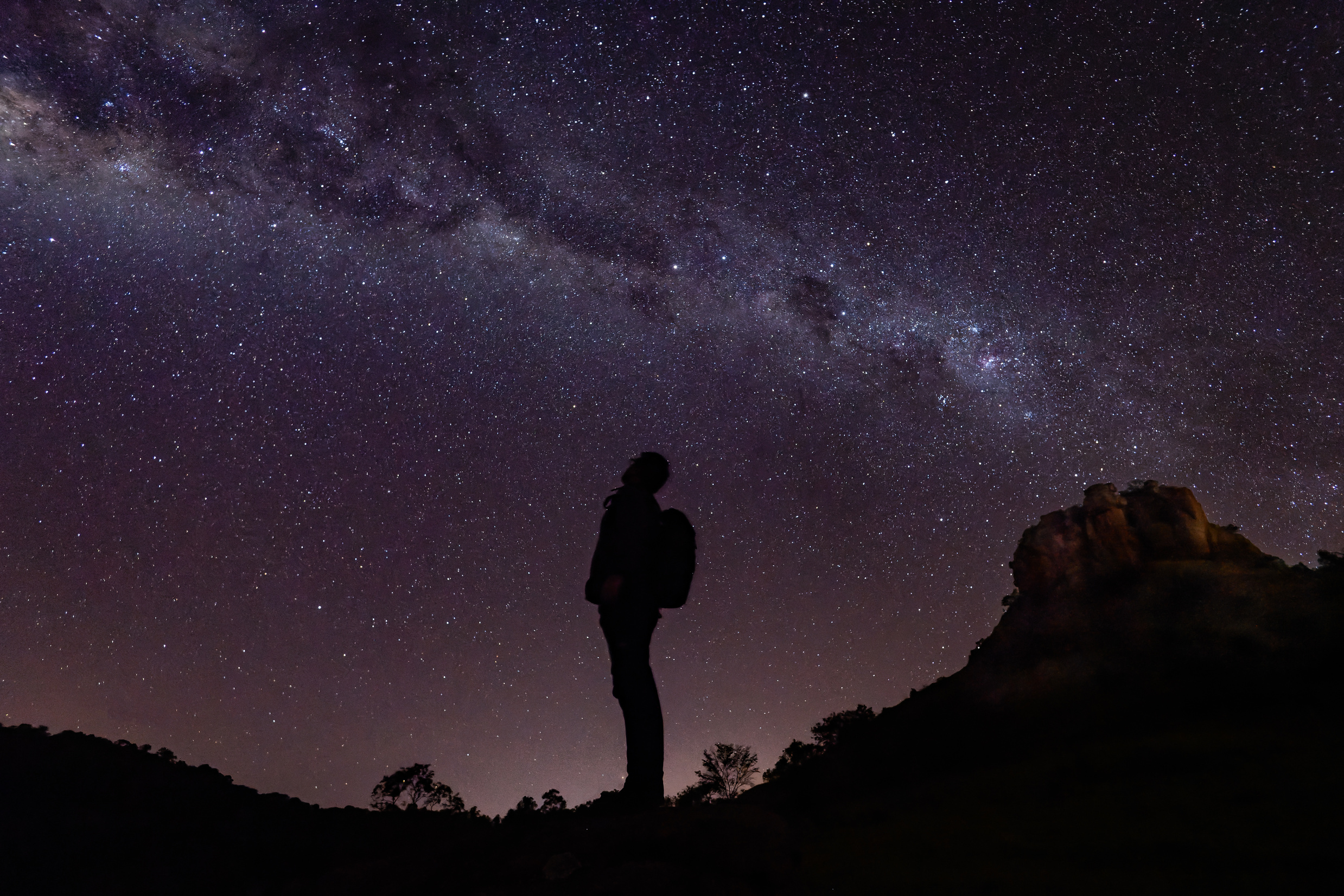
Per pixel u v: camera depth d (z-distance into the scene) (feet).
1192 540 75.92
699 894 6.48
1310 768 14.53
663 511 11.52
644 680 10.57
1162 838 10.00
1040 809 14.05
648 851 7.63
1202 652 53.88
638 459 11.93
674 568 11.07
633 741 10.34
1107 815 12.68
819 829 14.40
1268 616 55.47
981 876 8.68
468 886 7.34
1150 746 22.45
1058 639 68.54
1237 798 12.51
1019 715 54.60
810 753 67.82
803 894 7.51
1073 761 21.72
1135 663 57.36
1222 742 20.27
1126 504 83.92
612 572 10.88
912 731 59.16
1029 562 85.35
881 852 10.27
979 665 72.18
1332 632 47.60
